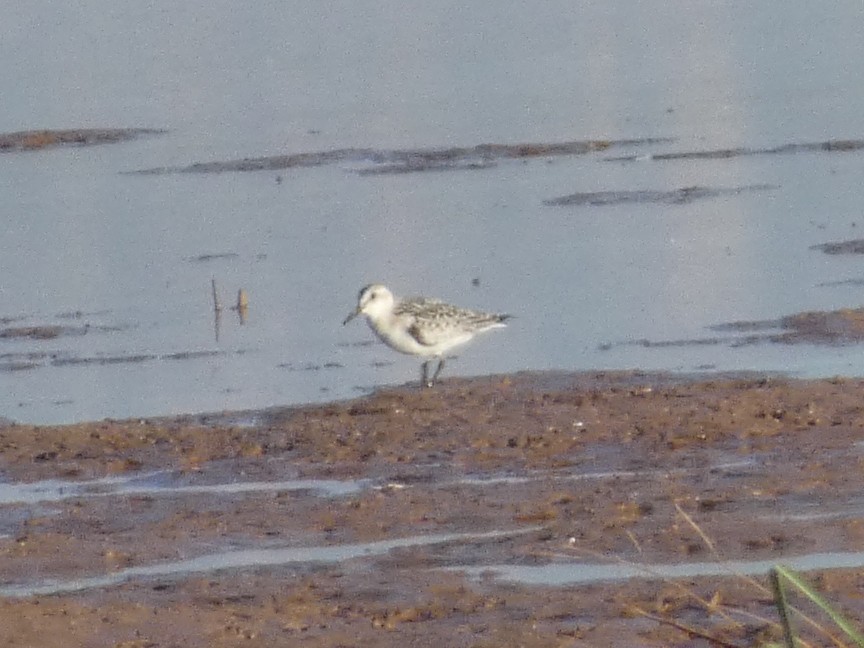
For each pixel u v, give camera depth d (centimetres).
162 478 1561
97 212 3209
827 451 1504
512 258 2583
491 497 1434
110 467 1605
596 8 5972
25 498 1524
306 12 6138
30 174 3722
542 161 3550
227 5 6338
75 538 1391
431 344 1825
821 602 852
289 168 3634
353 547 1336
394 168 3559
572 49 5203
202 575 1285
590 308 2222
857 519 1317
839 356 1894
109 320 2320
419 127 4078
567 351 1989
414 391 1809
